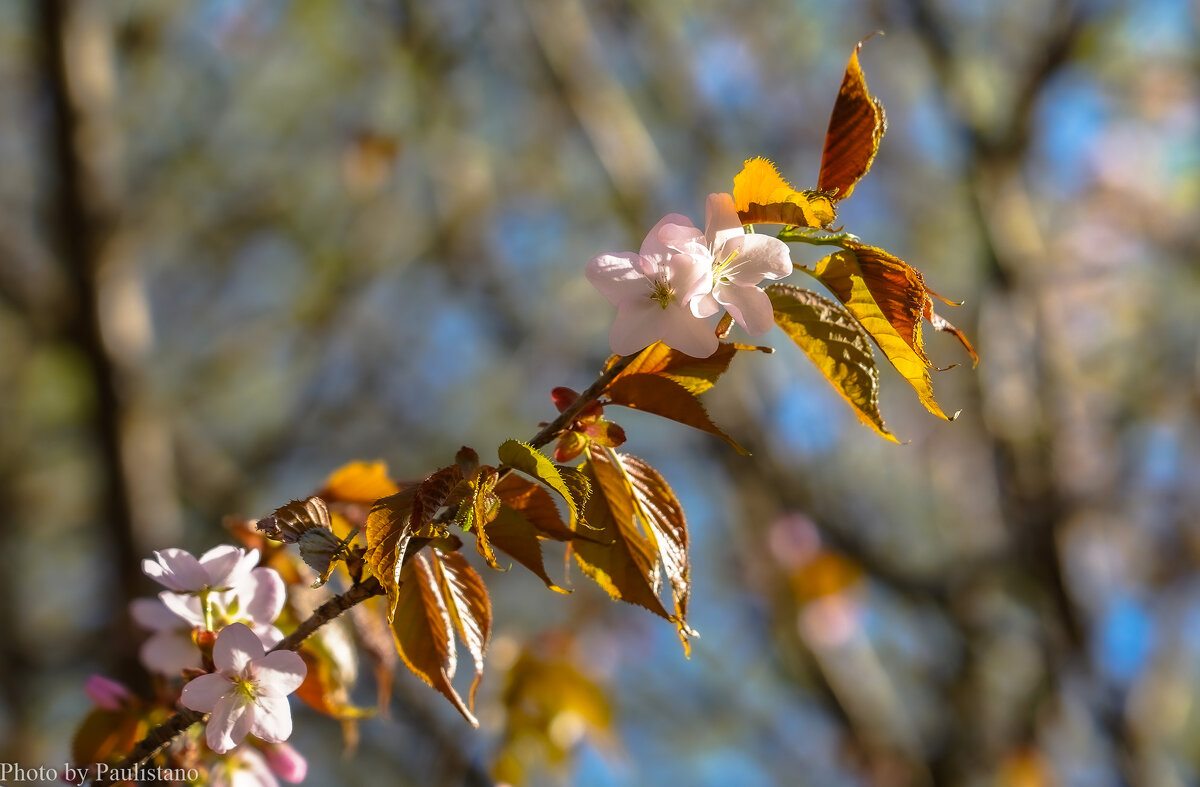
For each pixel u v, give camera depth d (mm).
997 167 4926
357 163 5711
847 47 5617
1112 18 4863
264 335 6855
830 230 1093
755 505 4965
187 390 6828
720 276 1096
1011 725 4820
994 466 4656
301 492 6688
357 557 1072
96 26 4523
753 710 6195
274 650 1136
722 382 4812
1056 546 4461
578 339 5652
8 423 6145
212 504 6051
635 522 1158
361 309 6746
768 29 5844
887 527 5645
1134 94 5742
